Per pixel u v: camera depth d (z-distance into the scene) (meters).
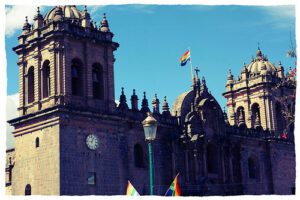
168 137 76.38
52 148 61.88
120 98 71.56
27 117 65.69
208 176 80.06
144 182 71.44
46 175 62.03
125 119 69.56
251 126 92.94
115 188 66.12
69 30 66.00
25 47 69.56
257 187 89.50
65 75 64.19
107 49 70.19
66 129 62.22
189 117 78.69
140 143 72.31
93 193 63.41
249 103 97.25
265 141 93.19
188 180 76.62
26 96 68.44
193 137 77.19
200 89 83.12
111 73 69.81
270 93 94.88
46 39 65.88
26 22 70.50
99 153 65.25
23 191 65.19
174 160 75.88
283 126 95.31
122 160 68.69
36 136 64.69
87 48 67.62
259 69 99.88
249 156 89.94
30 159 64.94
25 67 69.56
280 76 96.69
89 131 64.69
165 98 78.69
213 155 82.81
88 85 66.56
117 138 68.06
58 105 61.66
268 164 92.75
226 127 86.06
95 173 64.25
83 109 64.06
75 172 61.94
